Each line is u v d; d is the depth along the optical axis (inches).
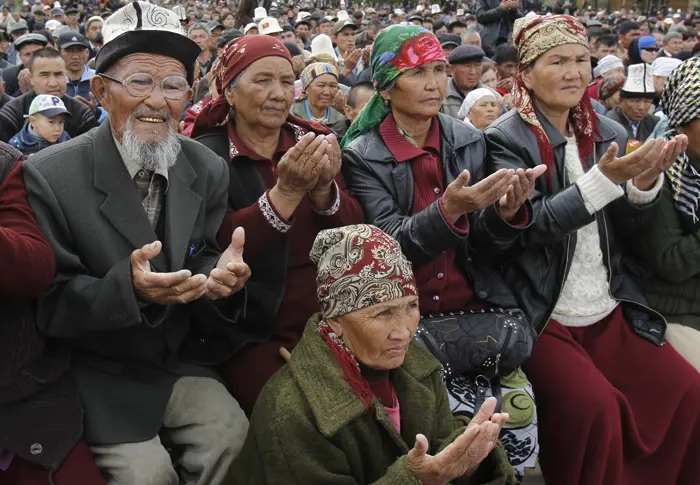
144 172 87.9
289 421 73.4
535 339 104.2
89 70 321.1
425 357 84.9
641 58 357.1
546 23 106.4
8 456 77.9
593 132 112.4
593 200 97.7
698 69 112.8
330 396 74.0
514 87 113.0
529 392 99.0
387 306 74.5
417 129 107.3
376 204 103.6
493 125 112.6
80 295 78.4
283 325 100.0
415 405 79.6
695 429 108.0
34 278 75.7
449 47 376.8
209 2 1408.7
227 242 95.0
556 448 102.1
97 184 83.7
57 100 207.8
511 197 93.4
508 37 394.6
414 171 106.0
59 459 78.3
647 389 108.8
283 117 103.0
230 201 102.0
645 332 112.0
